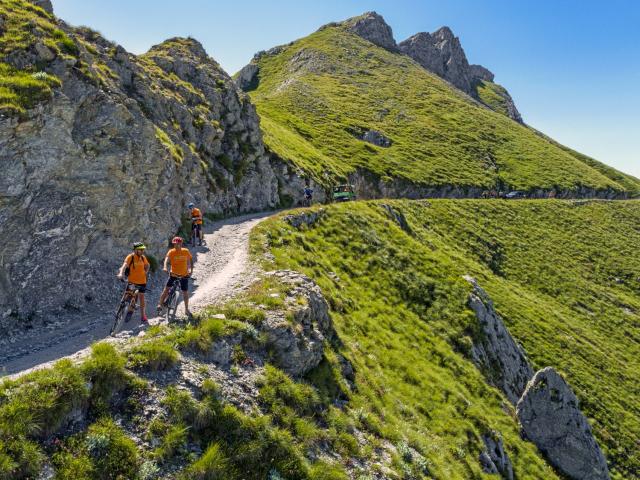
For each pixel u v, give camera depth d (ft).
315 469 39.65
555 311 205.87
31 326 52.24
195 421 36.96
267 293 62.08
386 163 362.12
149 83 134.00
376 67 643.04
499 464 77.20
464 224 274.57
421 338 102.37
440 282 132.87
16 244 54.60
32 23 71.72
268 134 249.34
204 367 42.42
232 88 197.67
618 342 202.69
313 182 230.27
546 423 97.60
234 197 158.71
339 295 95.35
